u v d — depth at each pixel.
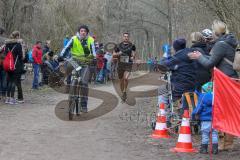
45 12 33.19
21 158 8.16
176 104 10.79
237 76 9.20
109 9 59.94
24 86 23.16
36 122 12.12
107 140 9.99
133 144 9.65
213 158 8.47
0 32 16.97
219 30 9.20
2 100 17.03
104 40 47.06
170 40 39.72
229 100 8.44
